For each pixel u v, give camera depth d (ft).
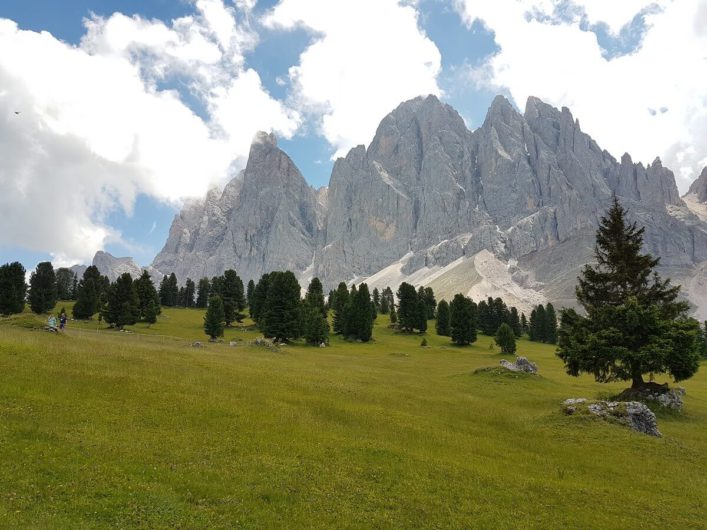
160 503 48.73
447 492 61.16
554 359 346.33
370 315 402.11
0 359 94.58
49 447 58.23
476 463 75.56
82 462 55.52
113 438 64.64
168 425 73.41
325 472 62.54
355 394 120.06
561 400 144.97
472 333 422.00
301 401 101.14
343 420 91.71
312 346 335.47
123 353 131.95
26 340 123.75
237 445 68.39
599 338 141.79
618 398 143.33
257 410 88.12
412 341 426.92
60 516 43.57
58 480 50.60
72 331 215.92
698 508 66.08
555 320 556.92
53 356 107.45
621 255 155.33
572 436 98.78
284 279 346.33
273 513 49.80
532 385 175.11
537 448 89.86
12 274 356.79
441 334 497.05
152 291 442.91
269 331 339.36
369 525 50.01
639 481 75.56
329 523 49.55
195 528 44.98
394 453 73.87
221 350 209.15
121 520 44.65
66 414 70.74
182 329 398.83
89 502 46.85
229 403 90.07
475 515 55.62
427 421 100.53
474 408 122.62
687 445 100.42
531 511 58.70
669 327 136.87
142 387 92.38
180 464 59.06
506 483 67.56
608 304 153.89
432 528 51.21
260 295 444.55
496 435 96.89
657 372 140.05
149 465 57.47
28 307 433.48
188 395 91.66
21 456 54.54
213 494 52.11
